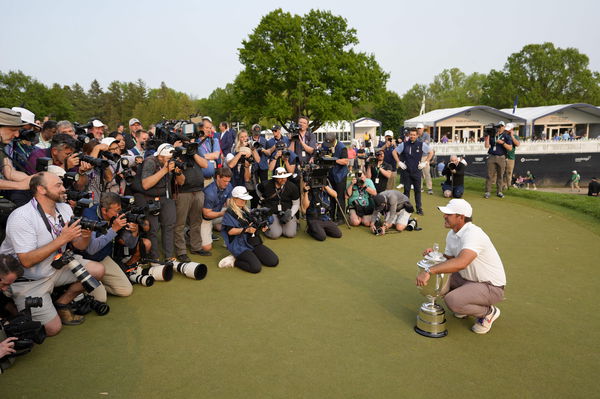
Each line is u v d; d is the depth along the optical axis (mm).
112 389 3074
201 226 6637
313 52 35688
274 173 7648
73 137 5082
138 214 4684
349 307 4609
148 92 104312
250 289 5137
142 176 5473
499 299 3926
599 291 5086
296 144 8469
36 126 5211
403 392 3035
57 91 69938
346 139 45344
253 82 35250
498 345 3768
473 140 35188
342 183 8445
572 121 37875
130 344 3760
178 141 5789
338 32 36500
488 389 3078
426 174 12945
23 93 67125
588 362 3473
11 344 3277
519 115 38188
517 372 3316
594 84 69625
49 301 3922
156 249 5828
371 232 8172
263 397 2971
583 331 4047
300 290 5113
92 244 4453
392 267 6023
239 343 3777
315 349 3674
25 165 4887
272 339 3855
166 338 3873
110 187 5770
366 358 3523
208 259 6387
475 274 3982
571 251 6805
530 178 25625
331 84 35875
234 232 5812
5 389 3072
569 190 24844
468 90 98812
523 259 6395
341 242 7422
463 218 4012
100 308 4340
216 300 4785
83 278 3875
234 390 3059
